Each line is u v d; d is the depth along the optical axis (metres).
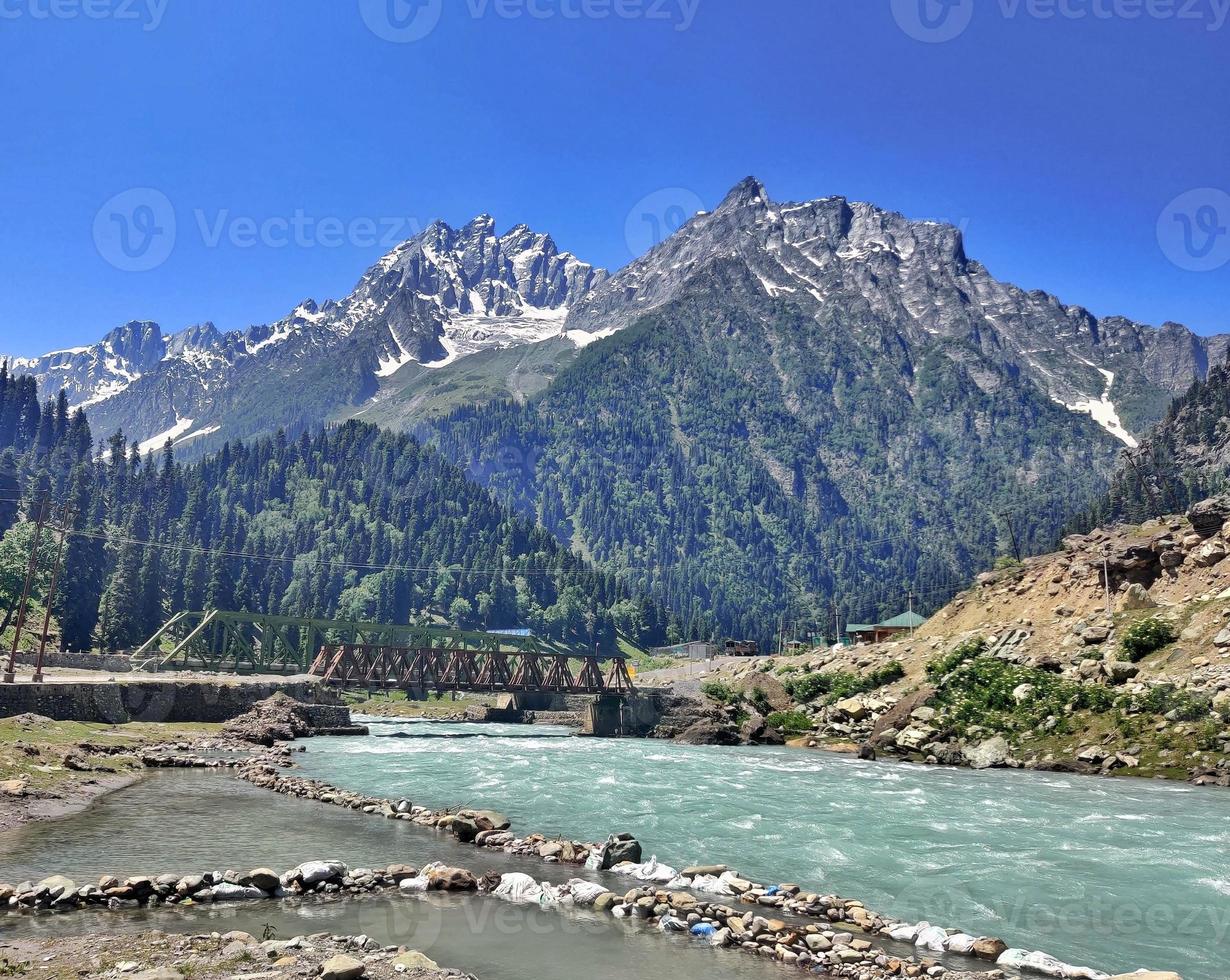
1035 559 118.06
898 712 89.56
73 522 185.75
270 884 26.97
